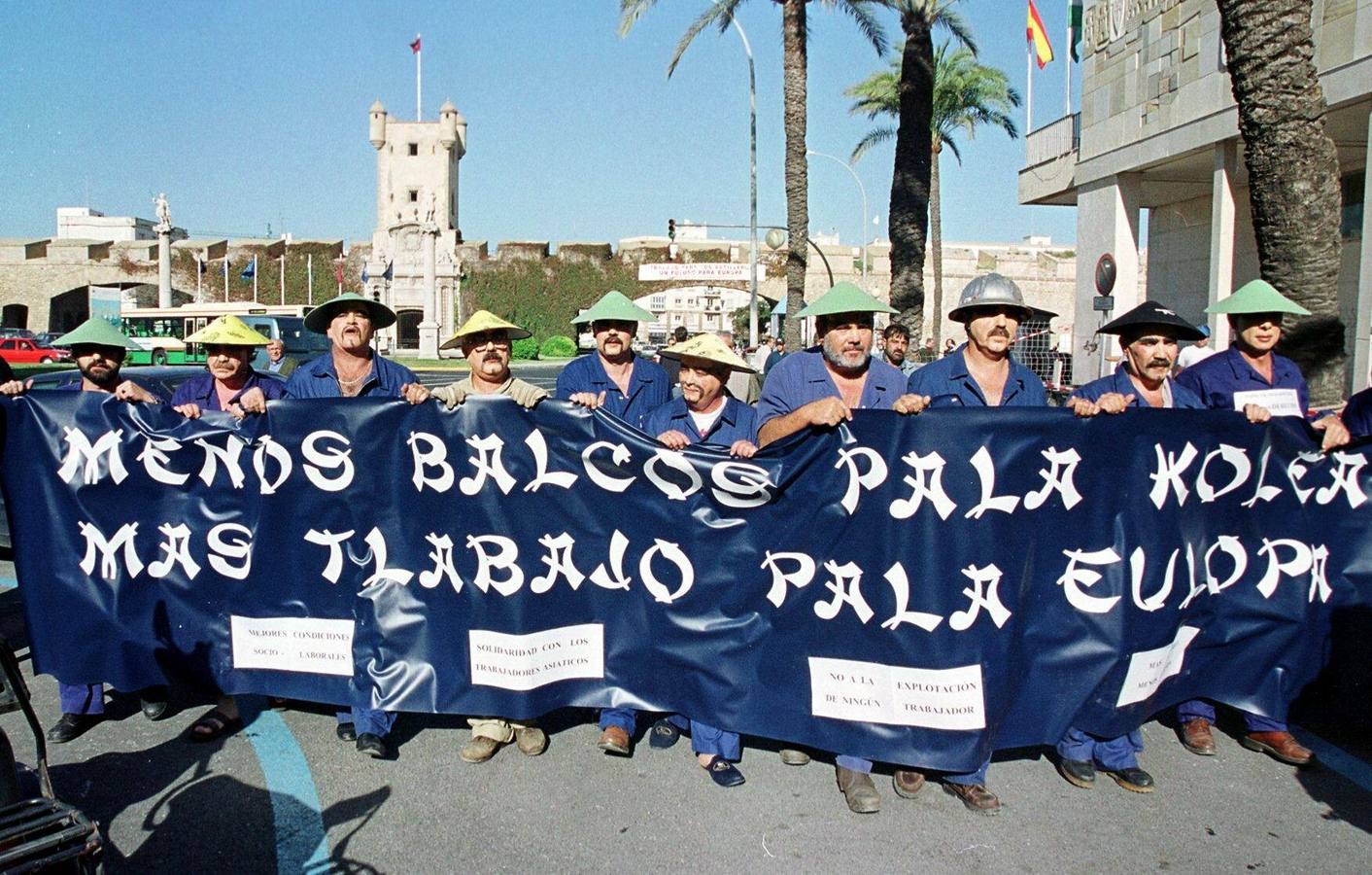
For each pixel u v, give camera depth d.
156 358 40.84
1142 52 18.25
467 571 4.21
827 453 3.87
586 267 69.75
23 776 2.92
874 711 3.80
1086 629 3.91
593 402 4.12
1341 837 3.59
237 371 5.31
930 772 4.09
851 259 61.03
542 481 4.16
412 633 4.24
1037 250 57.28
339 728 4.49
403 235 65.06
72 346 5.02
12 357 41.50
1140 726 4.21
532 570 4.17
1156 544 4.01
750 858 3.44
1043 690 3.89
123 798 3.86
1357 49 12.84
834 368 4.54
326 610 4.36
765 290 67.06
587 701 4.20
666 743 4.37
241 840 3.54
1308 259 7.11
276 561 4.40
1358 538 4.34
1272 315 4.87
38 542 4.50
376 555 4.30
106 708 4.82
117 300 55.19
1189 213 22.23
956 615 3.76
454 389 4.30
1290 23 7.05
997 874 3.34
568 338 62.47
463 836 3.58
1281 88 7.07
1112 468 3.94
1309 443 4.25
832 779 4.07
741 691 3.99
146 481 4.47
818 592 3.89
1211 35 16.27
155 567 4.48
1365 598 4.34
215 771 4.11
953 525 3.77
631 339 5.49
